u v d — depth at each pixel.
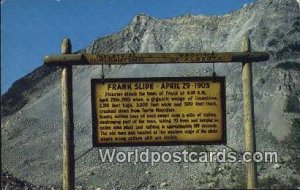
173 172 16.06
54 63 11.08
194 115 11.14
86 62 11.07
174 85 11.13
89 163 17.75
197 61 11.09
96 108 11.11
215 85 11.13
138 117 11.13
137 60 11.07
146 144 11.13
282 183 13.08
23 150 20.64
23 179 18.03
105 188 16.06
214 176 14.81
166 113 11.14
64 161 11.23
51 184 17.34
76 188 16.22
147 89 11.12
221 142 11.17
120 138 11.14
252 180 11.46
